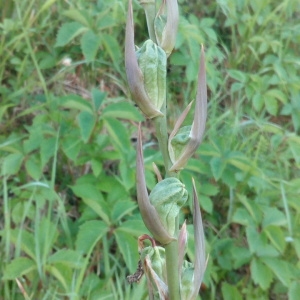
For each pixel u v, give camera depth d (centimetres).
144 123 43
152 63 12
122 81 43
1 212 35
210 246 32
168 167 13
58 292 30
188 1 51
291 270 32
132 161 33
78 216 37
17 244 29
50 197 31
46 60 41
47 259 29
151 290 14
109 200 32
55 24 43
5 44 41
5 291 29
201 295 34
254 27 50
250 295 34
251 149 40
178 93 45
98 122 34
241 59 46
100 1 42
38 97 39
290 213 36
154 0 12
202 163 34
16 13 43
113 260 34
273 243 32
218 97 45
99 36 39
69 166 38
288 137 38
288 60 46
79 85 43
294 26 49
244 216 33
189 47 40
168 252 13
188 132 12
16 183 36
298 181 36
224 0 46
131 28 12
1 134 39
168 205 12
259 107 41
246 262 32
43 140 33
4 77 42
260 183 36
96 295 29
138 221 30
